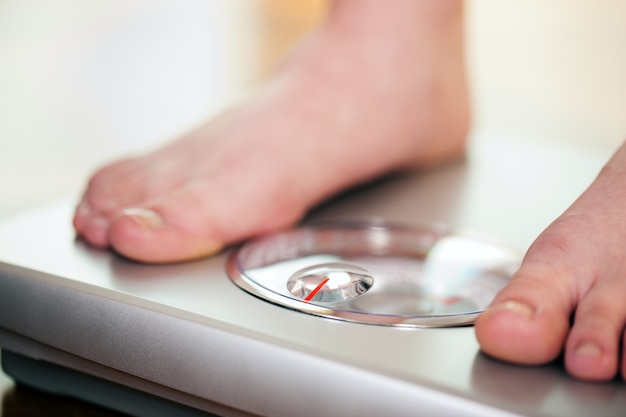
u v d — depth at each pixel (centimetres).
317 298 45
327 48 62
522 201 58
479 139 72
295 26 134
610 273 43
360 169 60
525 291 41
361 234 54
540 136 100
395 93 61
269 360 41
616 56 120
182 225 50
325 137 58
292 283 46
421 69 62
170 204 51
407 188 62
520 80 117
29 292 47
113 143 93
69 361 47
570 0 132
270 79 63
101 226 51
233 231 52
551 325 40
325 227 55
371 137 60
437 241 53
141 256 49
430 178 63
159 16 139
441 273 49
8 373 49
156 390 45
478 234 54
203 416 44
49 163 87
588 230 44
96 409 48
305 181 56
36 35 129
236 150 56
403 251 52
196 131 59
